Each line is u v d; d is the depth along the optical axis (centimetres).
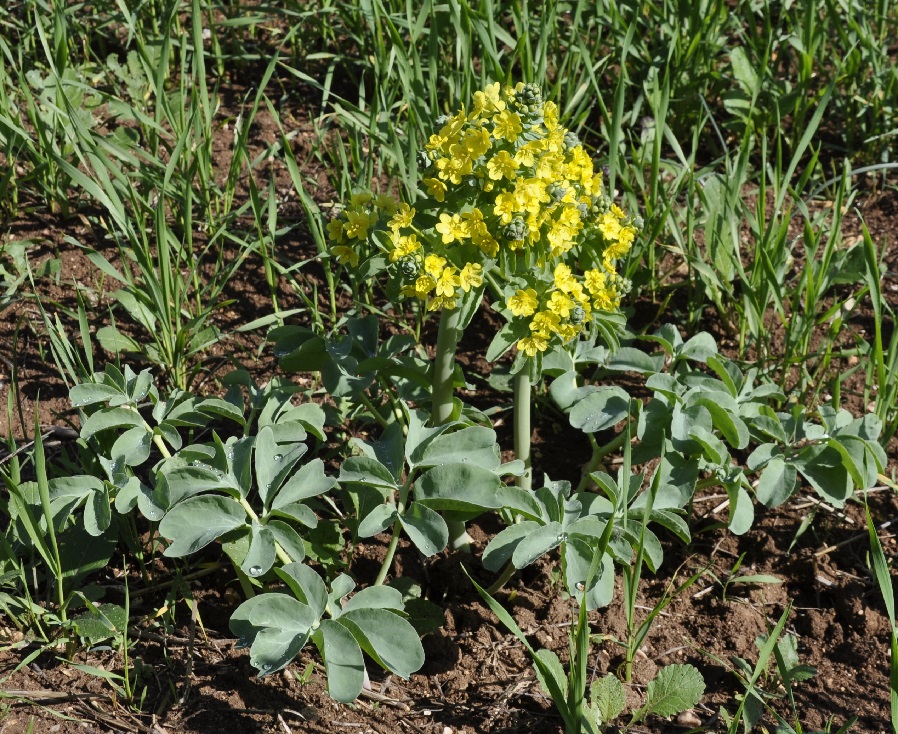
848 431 128
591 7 162
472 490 122
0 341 143
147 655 126
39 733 121
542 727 124
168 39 145
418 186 143
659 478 121
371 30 159
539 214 121
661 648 128
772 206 156
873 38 163
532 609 130
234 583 130
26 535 126
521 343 123
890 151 160
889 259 151
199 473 123
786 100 158
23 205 152
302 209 154
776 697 124
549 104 122
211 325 144
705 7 160
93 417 126
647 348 146
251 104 164
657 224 145
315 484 123
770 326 147
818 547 133
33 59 160
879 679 126
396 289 125
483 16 149
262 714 123
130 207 151
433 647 127
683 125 161
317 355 130
